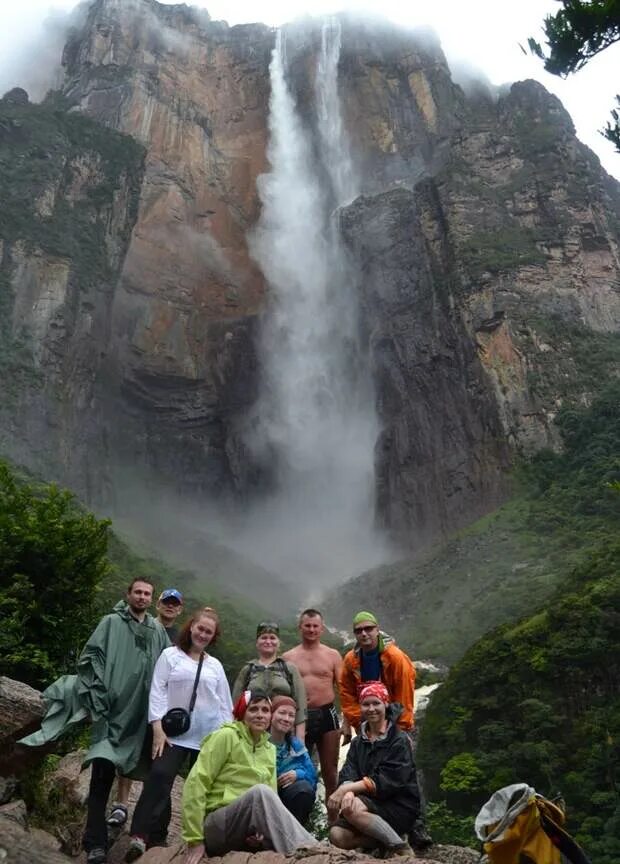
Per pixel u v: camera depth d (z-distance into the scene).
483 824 5.00
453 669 43.97
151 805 6.08
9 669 11.66
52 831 7.32
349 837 5.98
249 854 5.13
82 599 12.78
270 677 7.09
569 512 65.25
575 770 34.91
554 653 38.47
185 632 6.73
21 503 13.39
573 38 11.02
